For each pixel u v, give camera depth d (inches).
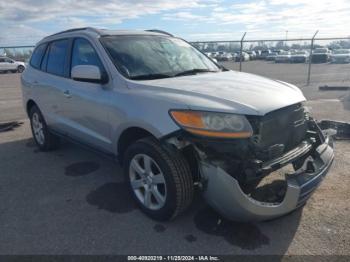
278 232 116.2
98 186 156.5
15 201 142.9
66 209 135.0
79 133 162.9
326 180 155.3
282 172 153.5
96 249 108.9
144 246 110.3
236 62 1603.1
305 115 134.6
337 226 118.5
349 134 216.4
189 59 163.9
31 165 185.8
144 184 126.1
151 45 158.7
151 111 116.0
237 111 104.2
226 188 101.2
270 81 141.5
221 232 117.0
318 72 879.1
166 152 112.0
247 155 104.0
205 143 105.4
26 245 111.4
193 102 108.7
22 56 1164.5
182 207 114.3
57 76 175.9
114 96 132.7
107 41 148.9
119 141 135.4
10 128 270.5
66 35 175.9
